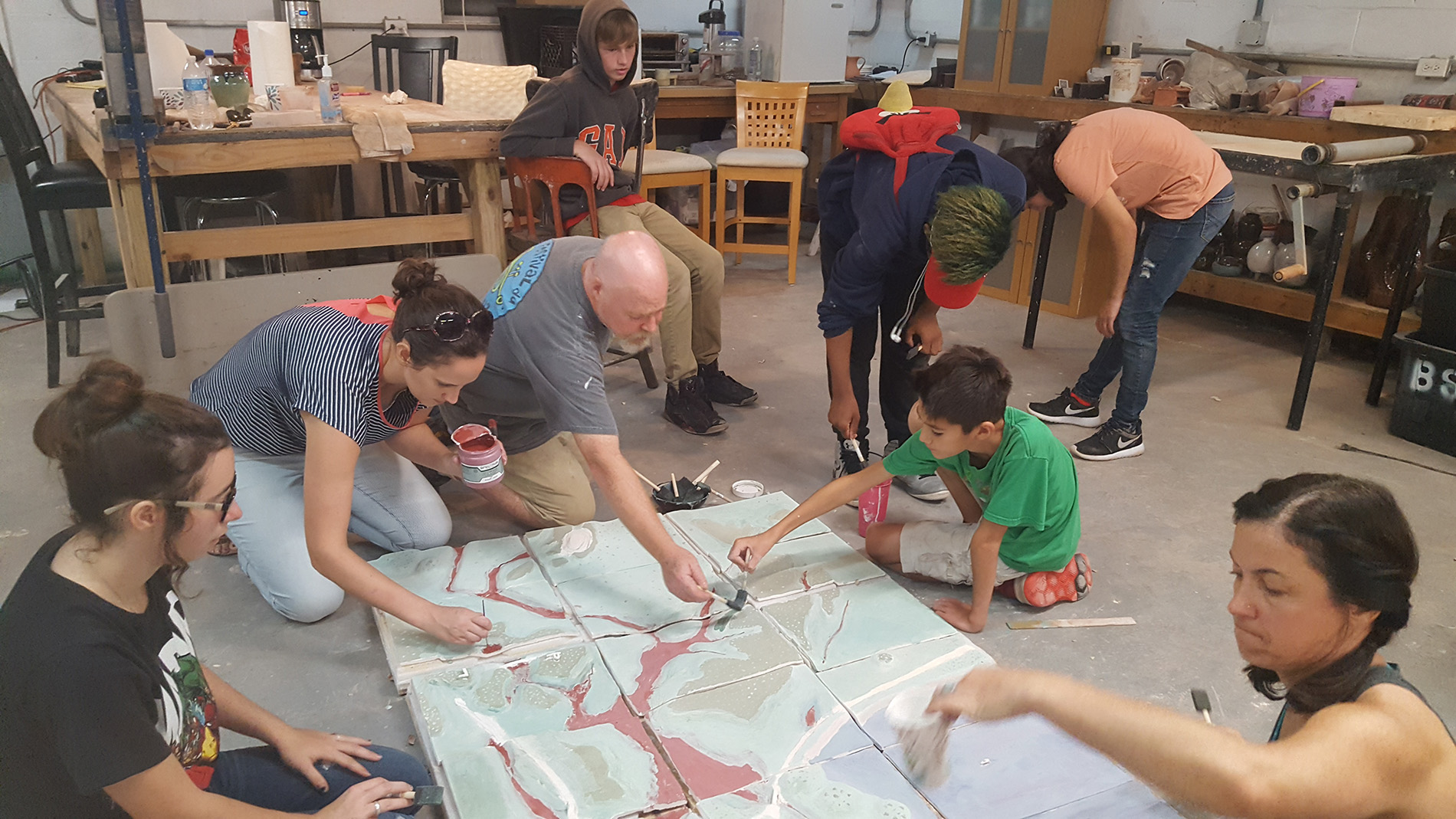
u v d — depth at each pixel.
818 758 1.73
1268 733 1.95
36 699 1.07
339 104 3.23
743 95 5.32
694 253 3.42
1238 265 4.58
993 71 5.16
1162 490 3.04
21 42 4.45
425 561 2.33
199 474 1.11
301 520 2.20
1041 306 4.96
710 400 3.64
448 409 2.46
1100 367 3.46
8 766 1.13
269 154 2.93
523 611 2.15
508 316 2.07
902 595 2.25
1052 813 1.61
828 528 2.74
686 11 6.11
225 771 1.45
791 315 4.74
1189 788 0.88
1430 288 3.30
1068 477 2.20
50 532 2.57
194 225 4.20
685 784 1.66
